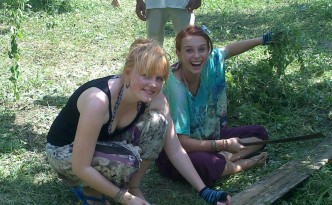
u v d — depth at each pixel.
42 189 2.57
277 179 2.52
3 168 2.74
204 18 5.92
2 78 3.97
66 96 3.68
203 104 2.64
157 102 2.27
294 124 3.16
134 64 2.03
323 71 3.83
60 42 4.93
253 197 2.38
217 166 2.54
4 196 2.51
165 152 2.43
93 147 2.10
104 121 2.11
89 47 4.82
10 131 3.15
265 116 3.26
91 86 2.13
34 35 5.16
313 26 5.32
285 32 3.19
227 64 3.53
